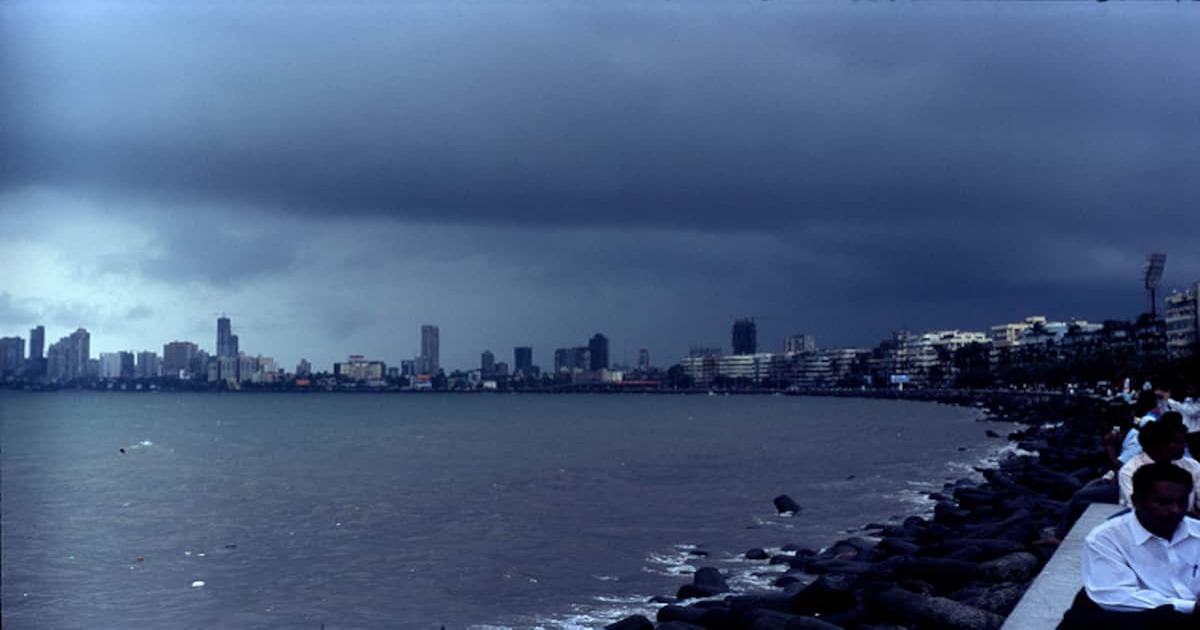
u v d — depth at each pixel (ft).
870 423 462.60
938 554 74.84
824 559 86.84
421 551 108.58
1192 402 74.23
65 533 124.88
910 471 198.70
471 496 164.35
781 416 605.31
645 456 260.21
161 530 127.34
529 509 143.95
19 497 170.09
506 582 90.53
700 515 132.87
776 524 122.42
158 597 86.74
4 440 379.76
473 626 74.49
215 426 528.22
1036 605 38.29
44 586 91.04
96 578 94.84
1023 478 134.51
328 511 146.00
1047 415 411.75
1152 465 25.91
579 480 191.72
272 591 88.69
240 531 126.11
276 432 453.58
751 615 56.08
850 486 168.76
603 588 86.94
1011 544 66.49
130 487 189.26
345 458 270.26
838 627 52.60
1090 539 26.89
